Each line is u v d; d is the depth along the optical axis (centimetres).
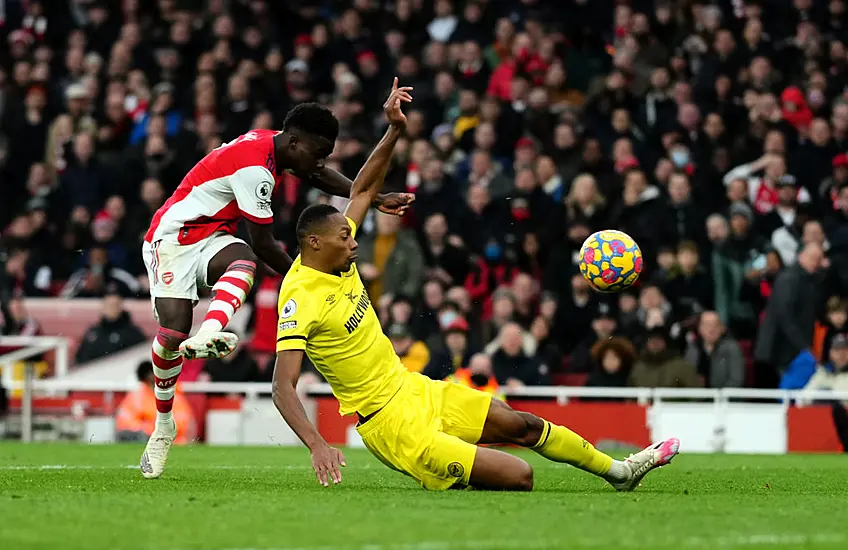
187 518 1816
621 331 5247
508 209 5791
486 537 1631
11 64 7550
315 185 2723
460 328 5006
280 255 2664
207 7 7700
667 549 1553
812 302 5219
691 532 1716
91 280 6041
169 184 6506
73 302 5956
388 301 5347
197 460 3781
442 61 6944
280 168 2669
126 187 6531
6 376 5316
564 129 6166
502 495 2202
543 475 3019
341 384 2302
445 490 2297
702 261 5666
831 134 6362
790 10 7262
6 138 7044
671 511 1970
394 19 7294
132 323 5591
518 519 1823
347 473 3109
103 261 6072
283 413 2198
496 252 5653
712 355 5128
